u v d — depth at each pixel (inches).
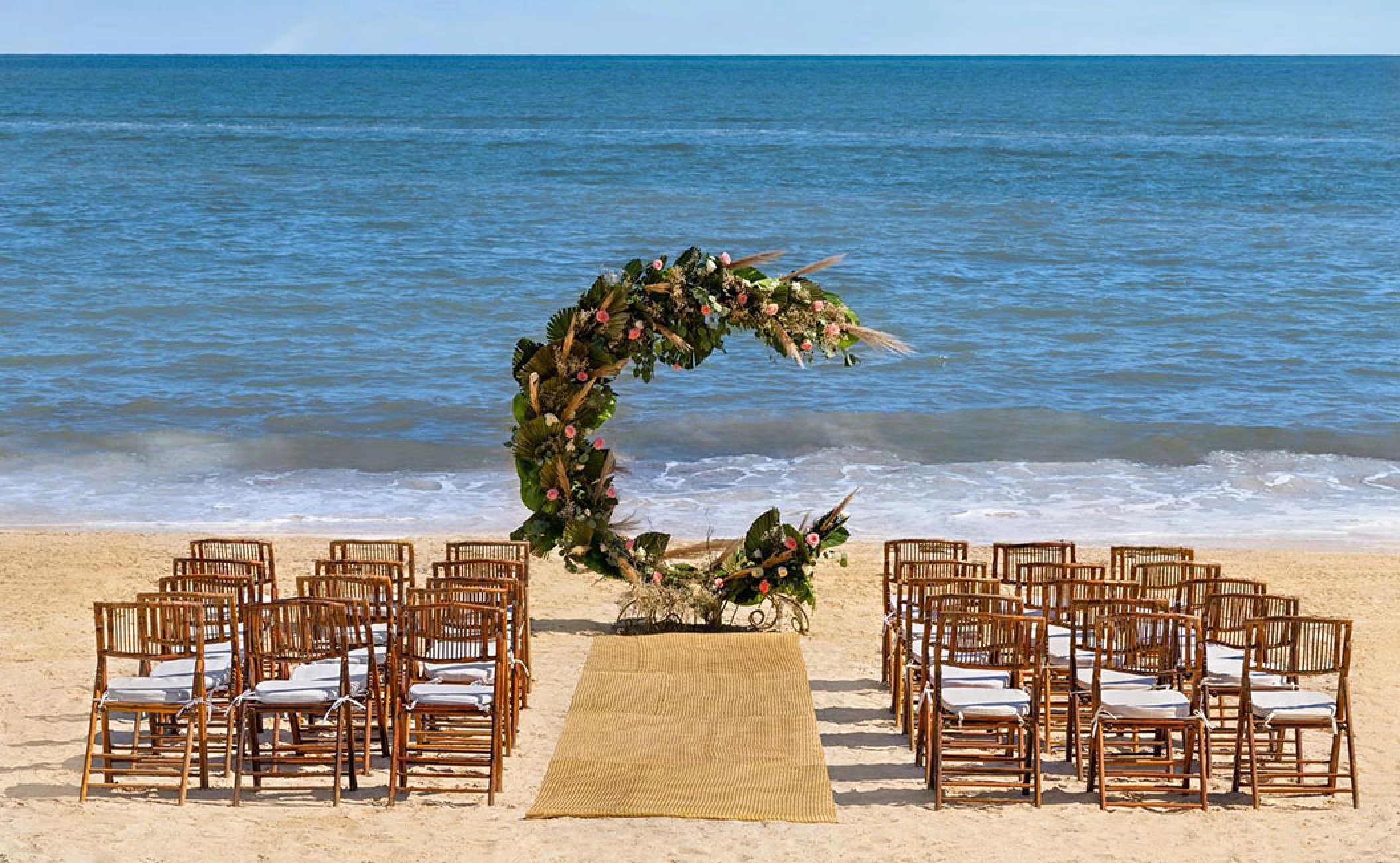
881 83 7716.5
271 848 273.4
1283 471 737.0
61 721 367.6
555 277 1405.0
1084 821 296.8
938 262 1531.7
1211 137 3592.5
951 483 709.9
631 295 458.9
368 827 287.6
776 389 919.7
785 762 327.6
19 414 829.8
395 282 1350.9
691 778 316.2
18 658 429.1
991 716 307.0
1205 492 700.0
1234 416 857.5
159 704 306.0
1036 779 307.4
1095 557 565.0
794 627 474.3
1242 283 1392.7
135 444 772.6
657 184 2373.3
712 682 392.2
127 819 291.3
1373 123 4165.8
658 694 382.0
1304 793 315.6
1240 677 323.6
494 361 1007.0
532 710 375.6
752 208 2042.3
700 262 455.8
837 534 471.2
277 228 1755.7
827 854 270.7
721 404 874.1
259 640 313.4
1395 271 1470.2
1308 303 1273.4
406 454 763.4
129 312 1166.3
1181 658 334.0
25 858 259.8
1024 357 1032.2
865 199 2162.9
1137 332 1135.0
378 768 334.3
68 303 1200.2
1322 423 837.2
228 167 2578.7
